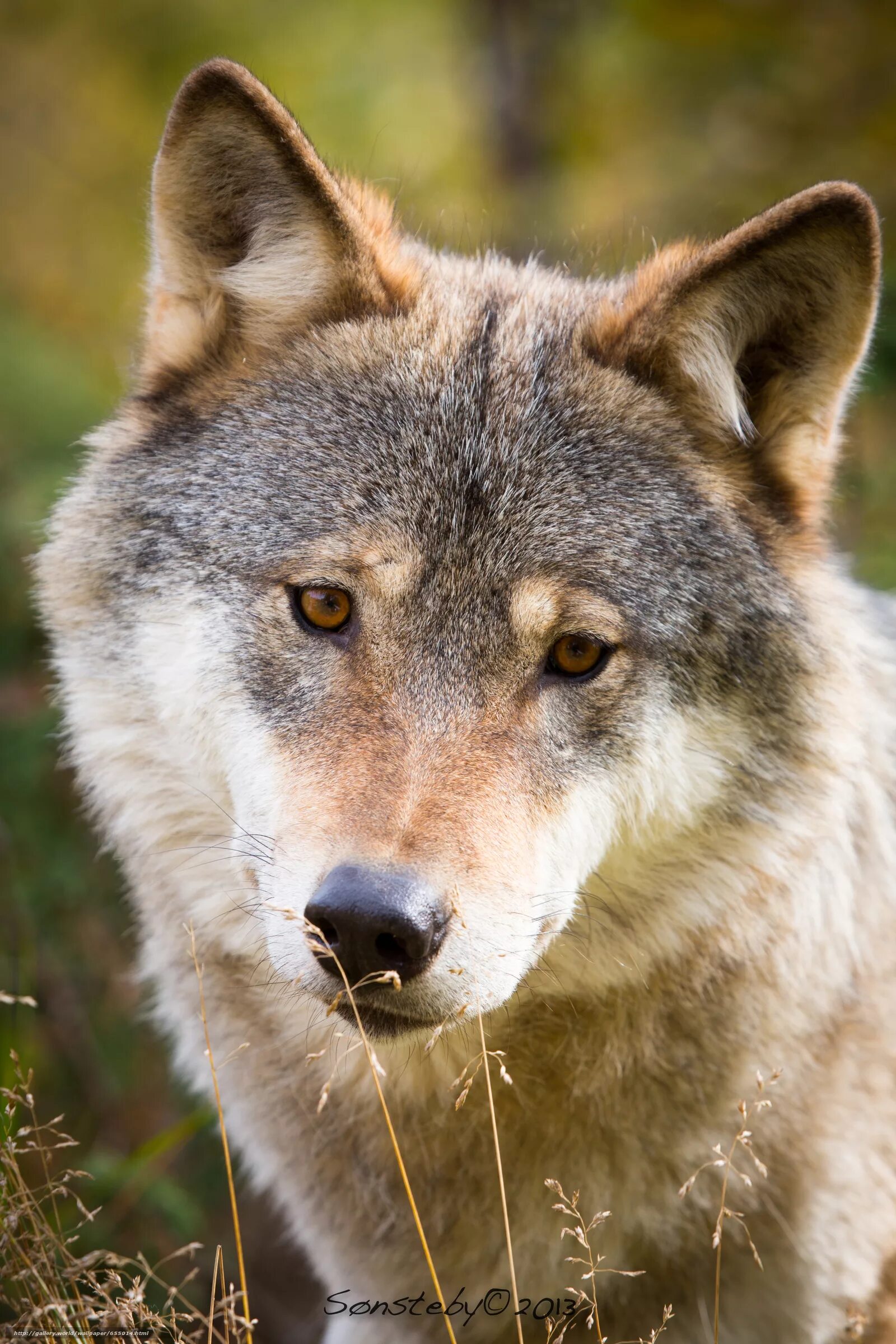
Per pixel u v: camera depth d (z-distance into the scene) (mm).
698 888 7270
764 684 7230
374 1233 7625
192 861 7422
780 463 7578
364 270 7457
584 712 6840
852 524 13930
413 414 7105
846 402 7613
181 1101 11172
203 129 7234
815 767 7375
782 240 6918
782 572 7469
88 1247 9406
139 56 29031
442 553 6730
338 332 7469
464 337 7418
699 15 19016
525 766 6562
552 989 7203
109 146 28750
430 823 6051
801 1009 7277
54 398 16062
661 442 7324
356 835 5984
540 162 21672
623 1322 7551
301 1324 10992
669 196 18203
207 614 6977
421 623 6656
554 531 6852
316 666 6719
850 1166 7469
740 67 18875
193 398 7645
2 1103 7445
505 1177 7293
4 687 12250
